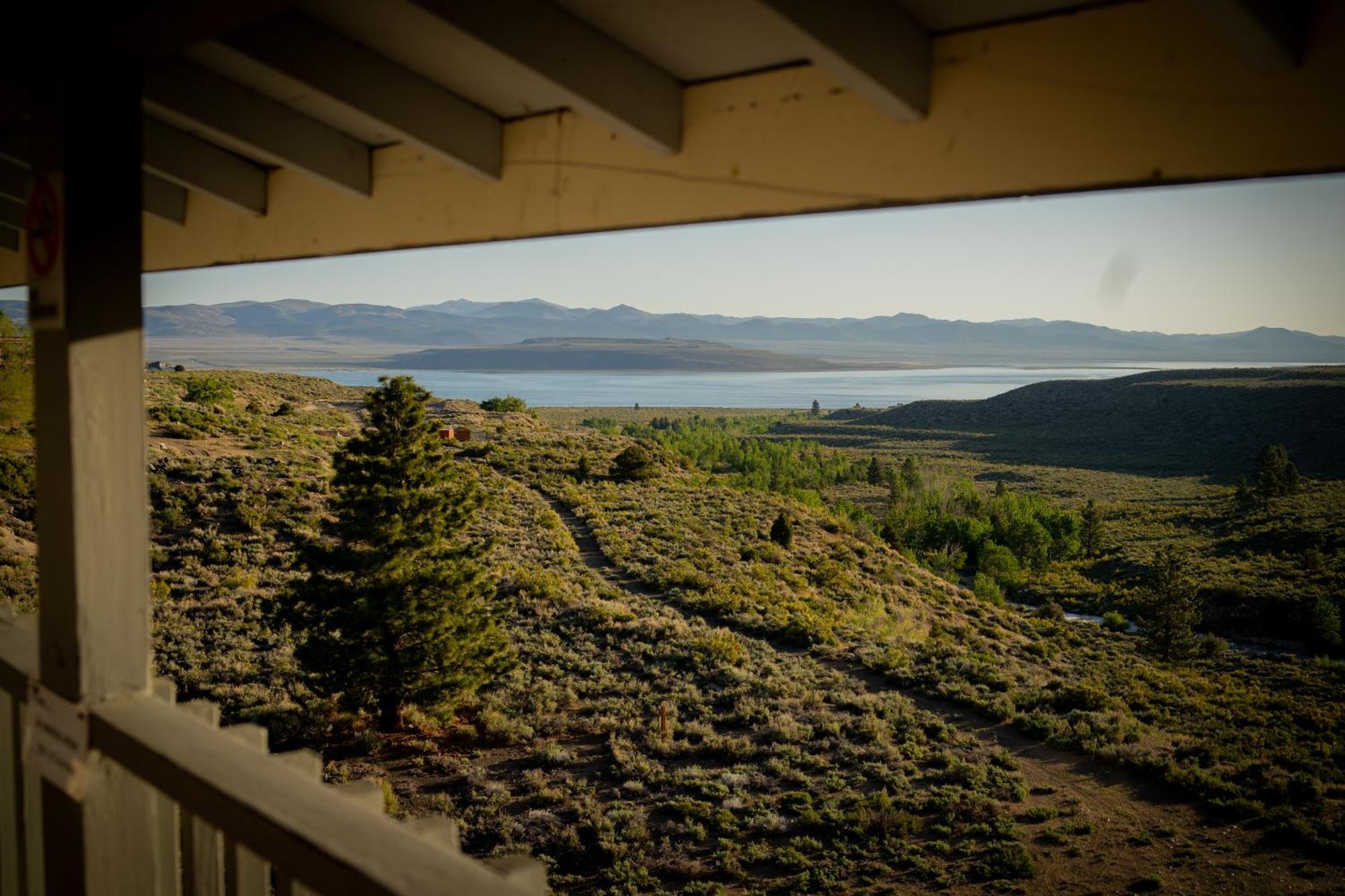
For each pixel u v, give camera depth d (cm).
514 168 210
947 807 1822
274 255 279
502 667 1941
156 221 336
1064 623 5138
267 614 1884
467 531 3812
